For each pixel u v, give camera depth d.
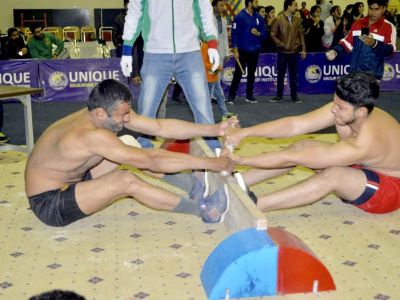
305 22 11.70
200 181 3.75
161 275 2.74
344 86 3.11
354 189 3.29
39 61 9.29
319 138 5.87
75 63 9.41
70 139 3.03
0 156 5.28
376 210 3.40
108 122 3.03
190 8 4.20
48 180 3.18
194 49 4.27
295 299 2.51
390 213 3.54
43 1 16.73
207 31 4.31
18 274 2.75
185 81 4.31
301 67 10.23
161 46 4.21
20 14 16.33
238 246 2.54
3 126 7.47
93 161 3.17
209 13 4.29
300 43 10.10
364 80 3.09
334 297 2.52
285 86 10.28
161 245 3.09
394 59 10.21
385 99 9.48
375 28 6.09
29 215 3.54
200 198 3.36
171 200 3.19
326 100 9.64
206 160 3.06
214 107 9.06
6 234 3.24
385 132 3.24
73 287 2.61
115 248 3.05
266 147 5.38
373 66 6.12
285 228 3.31
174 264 2.86
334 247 3.05
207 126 3.52
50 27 15.72
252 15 9.12
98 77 9.52
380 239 3.15
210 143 4.46
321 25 11.83
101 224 3.40
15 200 3.82
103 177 3.12
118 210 3.63
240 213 2.94
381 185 3.29
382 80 10.27
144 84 4.32
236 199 3.01
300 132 3.51
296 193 3.23
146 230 3.30
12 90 4.96
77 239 3.17
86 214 3.16
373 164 3.32
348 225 3.36
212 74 7.32
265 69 10.11
